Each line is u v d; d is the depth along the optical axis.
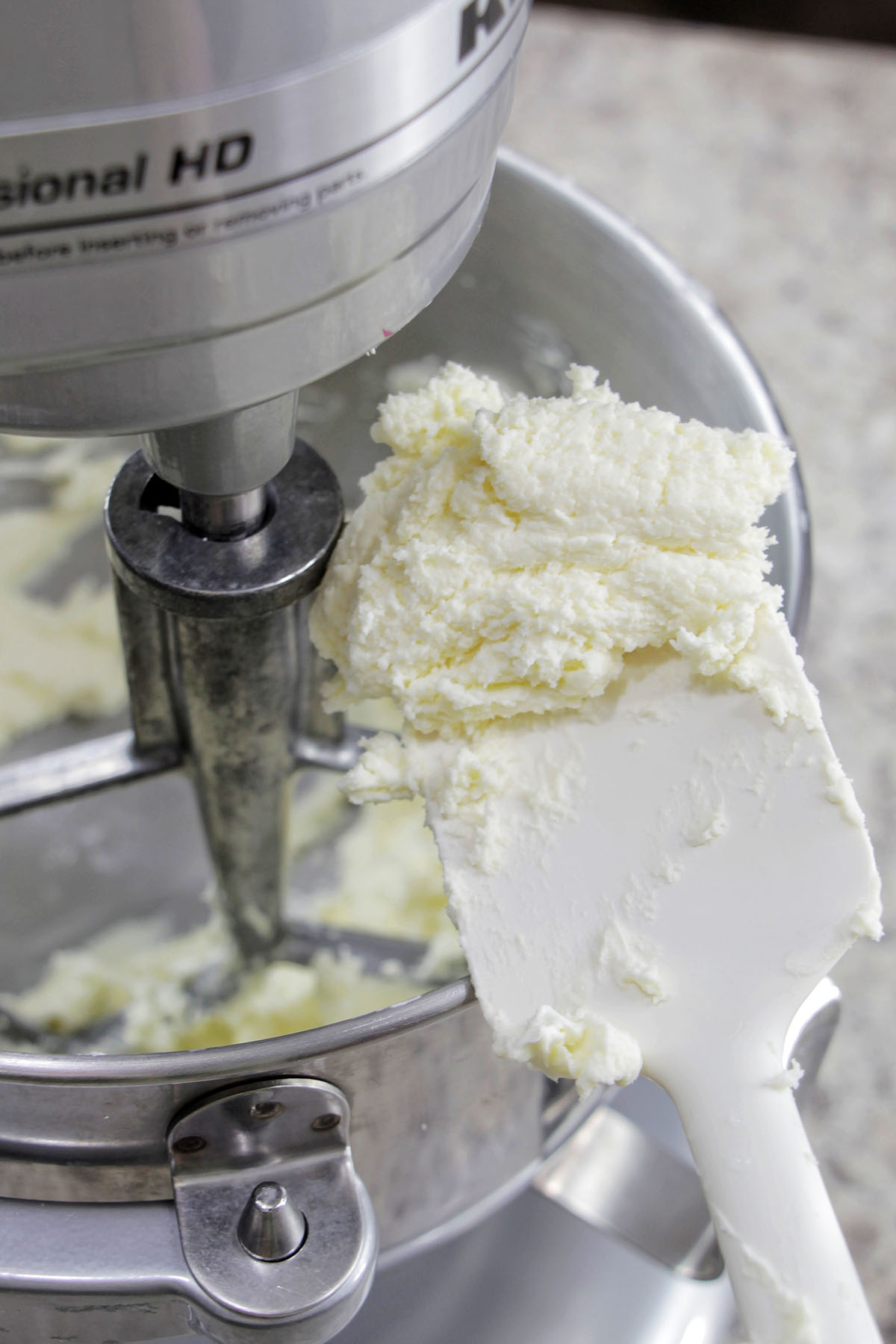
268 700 0.35
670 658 0.32
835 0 1.19
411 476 0.33
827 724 0.55
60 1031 0.46
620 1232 0.39
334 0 0.24
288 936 0.45
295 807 0.50
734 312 0.66
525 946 0.30
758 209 0.70
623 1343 0.38
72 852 0.50
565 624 0.31
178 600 0.32
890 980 0.50
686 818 0.31
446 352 0.42
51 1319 0.32
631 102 0.74
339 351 0.27
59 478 0.52
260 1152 0.32
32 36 0.23
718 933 0.30
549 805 0.31
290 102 0.24
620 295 0.40
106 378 0.26
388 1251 0.37
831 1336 0.27
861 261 0.69
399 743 0.33
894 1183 0.46
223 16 0.24
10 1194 0.32
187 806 0.51
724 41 0.78
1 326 0.25
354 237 0.26
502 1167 0.37
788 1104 0.29
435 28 0.25
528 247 0.40
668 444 0.32
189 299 0.25
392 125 0.26
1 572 0.54
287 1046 0.29
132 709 0.36
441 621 0.32
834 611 0.58
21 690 0.53
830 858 0.30
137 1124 0.30
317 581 0.33
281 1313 0.30
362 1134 0.33
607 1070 0.29
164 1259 0.31
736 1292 0.28
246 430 0.30
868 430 0.63
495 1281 0.39
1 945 0.48
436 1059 0.31
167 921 0.49
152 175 0.24
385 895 0.48
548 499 0.31
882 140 0.74
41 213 0.24
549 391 0.43
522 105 0.74
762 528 0.32
